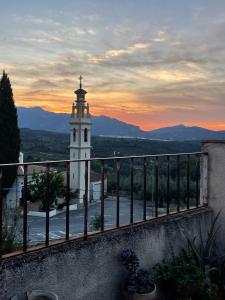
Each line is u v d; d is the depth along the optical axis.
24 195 2.98
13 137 35.12
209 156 4.86
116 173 3.77
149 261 3.92
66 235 3.20
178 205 4.51
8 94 35.09
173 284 3.80
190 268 3.93
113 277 3.50
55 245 3.07
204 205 4.90
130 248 3.69
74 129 53.78
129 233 3.70
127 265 3.50
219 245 4.79
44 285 2.93
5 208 3.94
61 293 3.05
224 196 4.77
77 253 3.19
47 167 3.18
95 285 3.34
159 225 4.06
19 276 2.77
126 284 3.52
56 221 22.80
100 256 3.38
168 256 4.15
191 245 4.25
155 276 3.82
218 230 4.81
